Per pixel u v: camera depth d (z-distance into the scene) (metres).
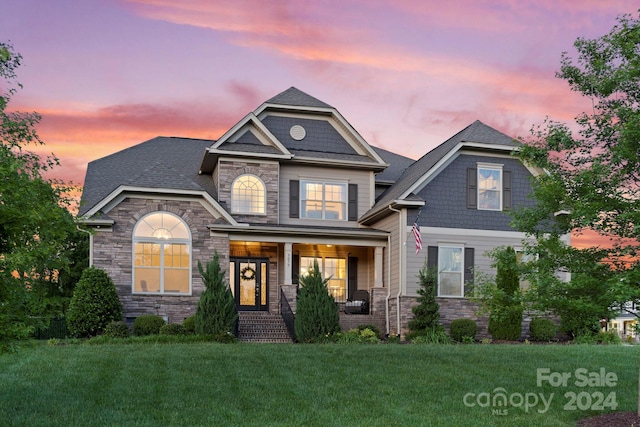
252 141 27.03
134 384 11.92
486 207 26.45
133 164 28.56
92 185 26.28
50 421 9.34
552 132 10.54
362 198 28.56
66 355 15.29
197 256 24.36
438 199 25.94
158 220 24.16
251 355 15.45
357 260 28.84
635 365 14.86
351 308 26.50
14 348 7.84
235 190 26.36
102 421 9.39
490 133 27.14
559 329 11.12
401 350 16.84
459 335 23.70
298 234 25.59
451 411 10.47
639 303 9.62
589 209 9.63
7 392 11.24
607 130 9.89
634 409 10.77
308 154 27.75
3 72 8.77
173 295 23.91
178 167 28.95
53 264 8.05
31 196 7.40
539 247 10.70
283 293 24.81
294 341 22.03
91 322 21.33
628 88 9.86
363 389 11.90
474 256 25.92
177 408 10.27
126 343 19.23
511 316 23.70
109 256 23.50
